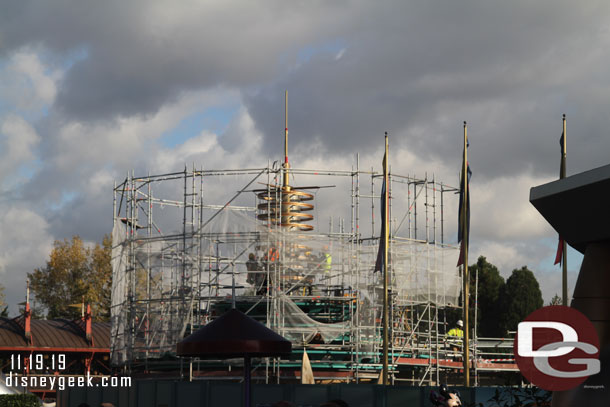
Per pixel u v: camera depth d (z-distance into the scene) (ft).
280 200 198.90
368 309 197.88
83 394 169.17
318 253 197.47
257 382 188.96
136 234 216.33
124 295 221.25
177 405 150.61
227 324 80.48
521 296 366.22
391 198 208.44
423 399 122.21
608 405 58.23
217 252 202.49
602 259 60.90
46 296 400.26
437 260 215.10
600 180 56.39
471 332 337.72
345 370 194.39
